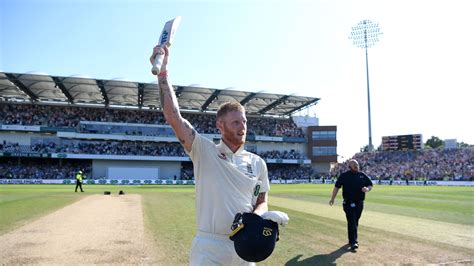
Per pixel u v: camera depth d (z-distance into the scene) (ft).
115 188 119.85
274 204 61.98
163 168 202.59
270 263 22.56
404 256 24.53
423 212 50.21
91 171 193.26
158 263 21.98
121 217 41.65
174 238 29.25
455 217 44.70
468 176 186.70
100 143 197.67
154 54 8.46
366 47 209.36
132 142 203.62
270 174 222.07
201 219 9.22
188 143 9.05
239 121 9.43
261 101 204.95
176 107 8.79
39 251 24.73
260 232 8.14
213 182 9.09
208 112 227.20
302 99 199.82
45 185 144.56
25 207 51.39
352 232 26.61
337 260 23.41
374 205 60.90
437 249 26.61
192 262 9.18
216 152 9.27
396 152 228.63
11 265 21.36
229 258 8.99
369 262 22.98
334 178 219.00
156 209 50.39
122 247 26.05
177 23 8.89
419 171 207.31
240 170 9.37
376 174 220.23
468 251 26.00
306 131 242.37
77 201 62.39
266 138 225.76
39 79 159.94
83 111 204.95
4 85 170.50
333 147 234.79
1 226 34.58
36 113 196.95
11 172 176.86
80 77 157.07
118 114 209.05
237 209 9.15
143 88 171.73
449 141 237.04
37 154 180.55
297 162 226.99
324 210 51.96
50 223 36.63
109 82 163.02
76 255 23.72
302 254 24.86
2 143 187.42
